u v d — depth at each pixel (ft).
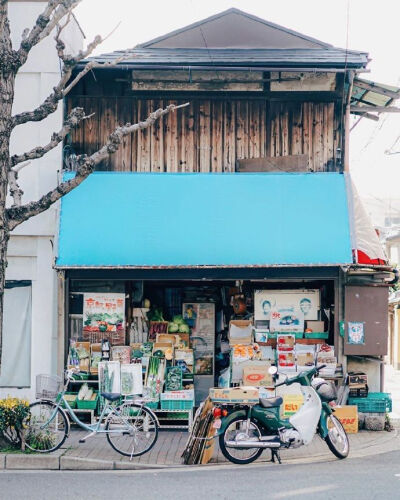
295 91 43.47
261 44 45.60
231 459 31.42
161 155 43.34
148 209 40.37
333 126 43.47
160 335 41.14
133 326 42.22
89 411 38.73
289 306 41.88
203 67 41.32
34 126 42.75
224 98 43.47
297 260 39.01
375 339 40.37
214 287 44.24
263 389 38.52
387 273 41.22
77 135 43.34
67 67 32.83
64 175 41.57
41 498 24.40
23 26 43.14
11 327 42.55
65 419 33.45
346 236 39.58
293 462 31.94
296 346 40.88
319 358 40.22
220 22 45.47
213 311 43.70
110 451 33.55
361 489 25.18
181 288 44.29
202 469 30.35
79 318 41.32
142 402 34.12
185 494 24.85
